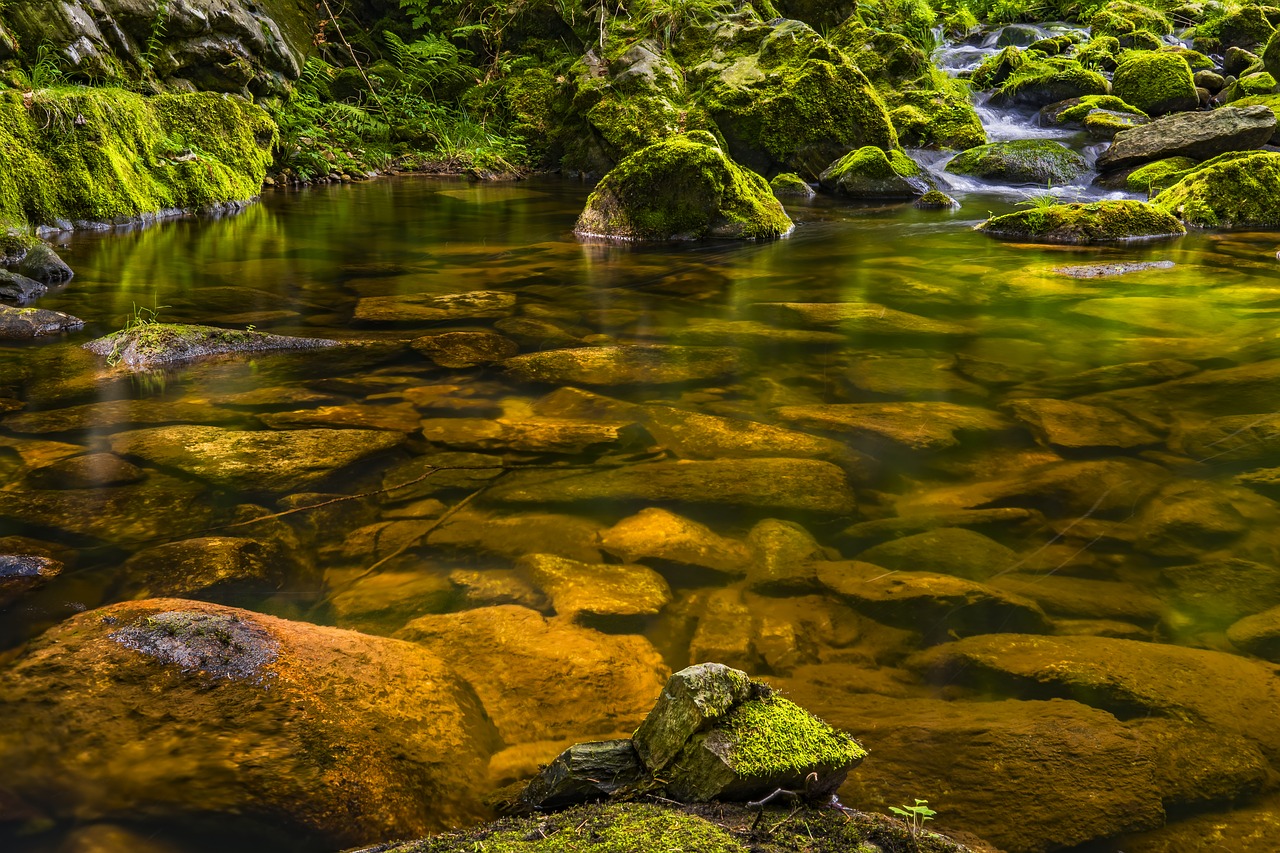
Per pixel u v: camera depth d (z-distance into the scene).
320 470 3.02
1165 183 10.89
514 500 2.83
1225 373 4.13
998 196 11.41
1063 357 4.46
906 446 3.31
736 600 2.30
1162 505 2.85
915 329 5.02
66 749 1.54
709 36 14.05
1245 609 2.29
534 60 15.02
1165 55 14.27
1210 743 1.73
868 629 2.18
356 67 14.62
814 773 1.39
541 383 4.00
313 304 5.57
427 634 2.07
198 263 6.92
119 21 10.35
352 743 1.58
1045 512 2.82
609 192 8.66
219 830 1.42
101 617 1.90
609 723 1.79
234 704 1.65
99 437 3.28
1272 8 18.34
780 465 3.07
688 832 1.28
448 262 7.15
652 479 2.96
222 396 3.78
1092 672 1.94
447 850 1.30
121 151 9.04
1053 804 1.56
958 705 1.86
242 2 12.35
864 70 14.55
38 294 5.71
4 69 8.84
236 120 10.84
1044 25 18.36
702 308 5.57
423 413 3.60
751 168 12.91
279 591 2.31
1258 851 1.49
